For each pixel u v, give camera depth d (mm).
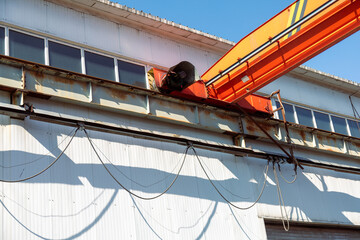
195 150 17891
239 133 19312
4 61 14203
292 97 23578
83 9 17453
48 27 16172
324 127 24391
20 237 12758
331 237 21641
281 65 16734
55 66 15852
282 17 16375
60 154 14258
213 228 16953
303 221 20156
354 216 22422
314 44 15820
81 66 16531
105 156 15328
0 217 12633
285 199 20031
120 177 15367
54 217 13531
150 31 19234
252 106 19734
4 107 13359
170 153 17047
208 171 17859
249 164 19484
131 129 15727
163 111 17312
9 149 13484
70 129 14930
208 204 17234
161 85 17125
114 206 14828
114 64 17500
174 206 16266
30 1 16125
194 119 18156
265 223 19344
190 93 17891
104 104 15797
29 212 13148
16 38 15359
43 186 13680
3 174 13102
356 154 23609
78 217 13977
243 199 18438
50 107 14914
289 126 21219
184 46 20219
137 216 15211
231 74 18188
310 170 21922
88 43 16969
